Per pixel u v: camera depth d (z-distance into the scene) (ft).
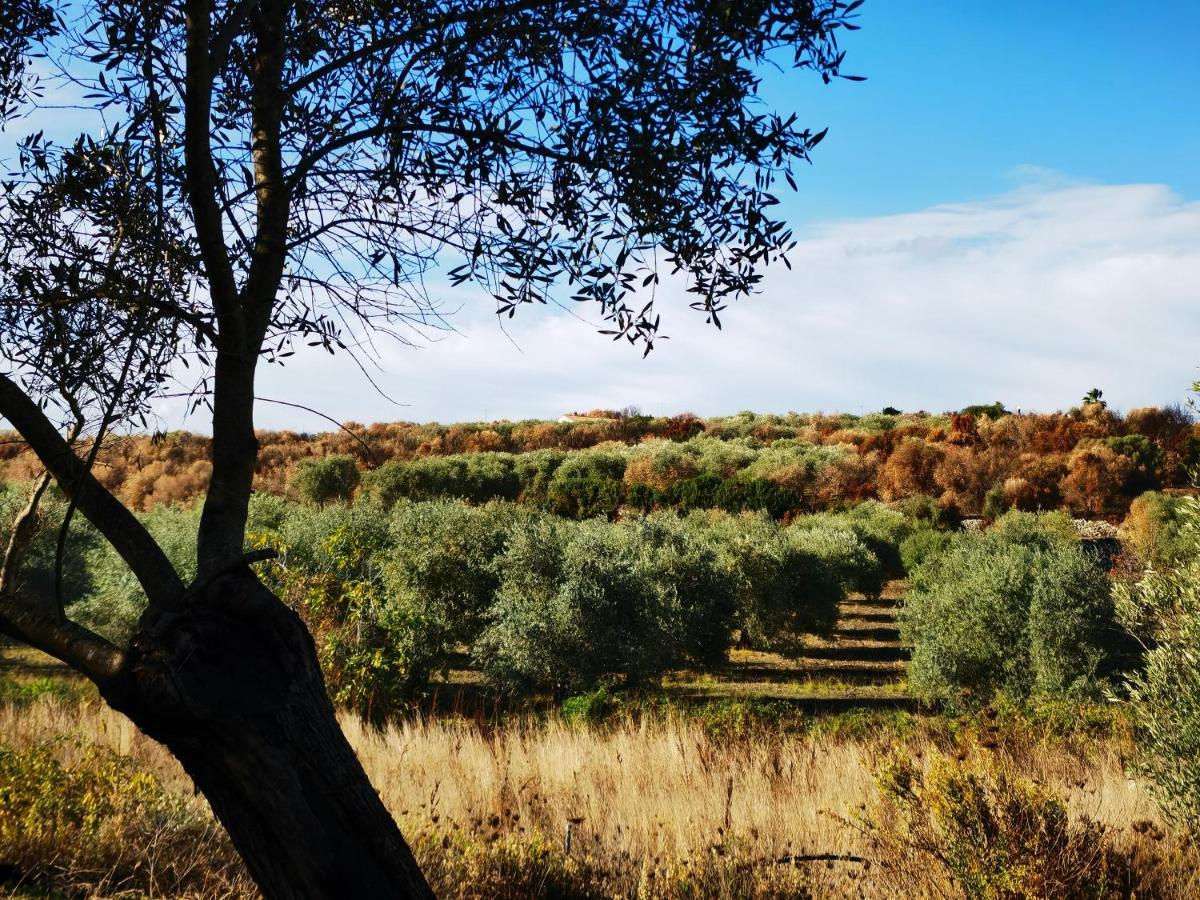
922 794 13.99
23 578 38.75
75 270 7.27
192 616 6.90
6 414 7.02
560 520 87.97
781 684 53.16
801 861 14.65
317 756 6.82
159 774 19.38
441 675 52.21
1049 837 13.01
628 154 8.56
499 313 9.08
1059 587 43.86
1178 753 16.78
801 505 111.96
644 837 17.04
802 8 7.97
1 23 8.02
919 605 50.62
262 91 8.29
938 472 119.85
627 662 45.98
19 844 13.46
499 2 8.85
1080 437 131.03
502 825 16.72
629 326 9.27
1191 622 17.22
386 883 6.92
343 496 122.11
